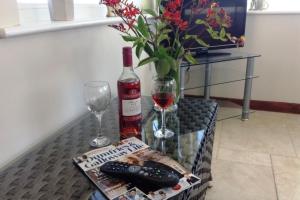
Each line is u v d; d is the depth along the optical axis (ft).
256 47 8.47
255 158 6.04
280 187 5.07
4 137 2.51
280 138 6.97
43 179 2.29
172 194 1.94
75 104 3.58
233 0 7.36
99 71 4.17
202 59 7.34
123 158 2.41
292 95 8.60
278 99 8.77
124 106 2.91
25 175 2.34
